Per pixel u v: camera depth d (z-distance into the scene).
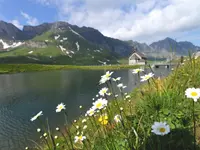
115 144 3.23
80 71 155.12
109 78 4.17
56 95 54.31
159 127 2.39
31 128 28.27
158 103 4.11
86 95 49.47
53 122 27.28
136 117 3.84
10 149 22.17
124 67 155.62
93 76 107.94
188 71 6.04
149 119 3.79
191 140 3.18
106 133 3.59
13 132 27.69
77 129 5.79
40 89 67.38
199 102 3.92
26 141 23.78
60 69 182.12
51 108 39.72
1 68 160.62
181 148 3.11
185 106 3.91
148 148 3.02
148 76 4.18
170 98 4.14
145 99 4.43
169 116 3.72
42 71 164.25
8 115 37.28
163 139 3.10
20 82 90.38
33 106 43.25
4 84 85.31
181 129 3.37
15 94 60.31
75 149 4.61
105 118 4.03
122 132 3.53
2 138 25.70
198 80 5.23
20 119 34.06
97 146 3.52
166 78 6.56
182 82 5.33
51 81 89.56
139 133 3.46
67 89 63.66
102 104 3.66
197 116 3.72
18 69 165.50
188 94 2.50
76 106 37.00
